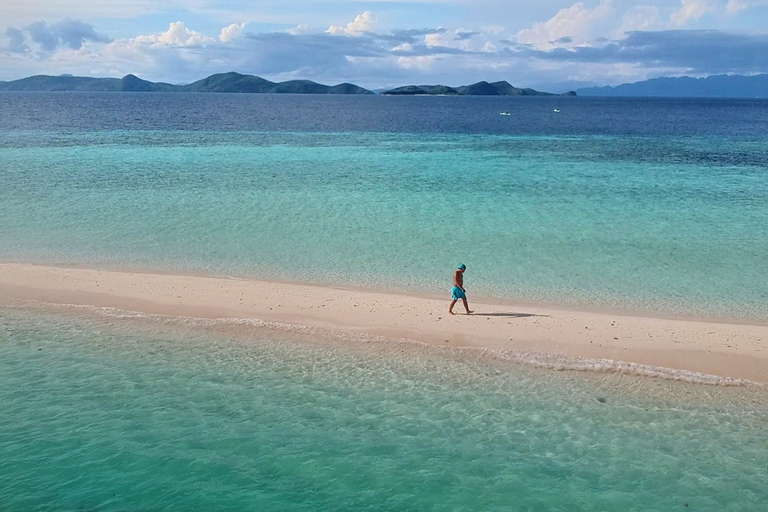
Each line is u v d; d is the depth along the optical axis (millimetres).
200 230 31609
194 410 15336
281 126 104625
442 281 24562
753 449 13852
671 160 59594
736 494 12328
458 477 12859
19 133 81938
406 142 76938
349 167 52688
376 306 21750
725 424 14891
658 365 17594
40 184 42469
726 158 61594
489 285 24047
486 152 65750
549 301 22484
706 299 22641
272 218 34062
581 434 14461
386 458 13477
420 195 40500
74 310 21484
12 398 15703
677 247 29000
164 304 21953
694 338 19000
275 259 27234
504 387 16672
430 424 14852
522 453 13711
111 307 21734
